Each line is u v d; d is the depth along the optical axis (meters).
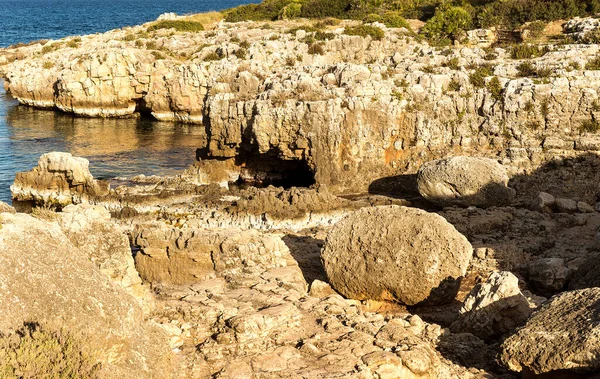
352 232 18.61
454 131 39.25
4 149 52.88
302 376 12.66
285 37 62.44
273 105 40.25
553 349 12.66
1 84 88.06
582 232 27.97
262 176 43.66
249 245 20.11
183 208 34.88
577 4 62.78
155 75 66.44
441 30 65.06
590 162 36.53
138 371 10.91
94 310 10.84
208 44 70.50
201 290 17.53
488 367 14.21
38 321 10.31
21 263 10.57
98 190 39.00
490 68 41.19
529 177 36.94
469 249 18.44
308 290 19.00
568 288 19.92
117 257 15.74
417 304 18.27
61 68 71.44
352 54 61.25
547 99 37.72
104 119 67.50
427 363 13.38
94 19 192.75
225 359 13.30
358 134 39.69
